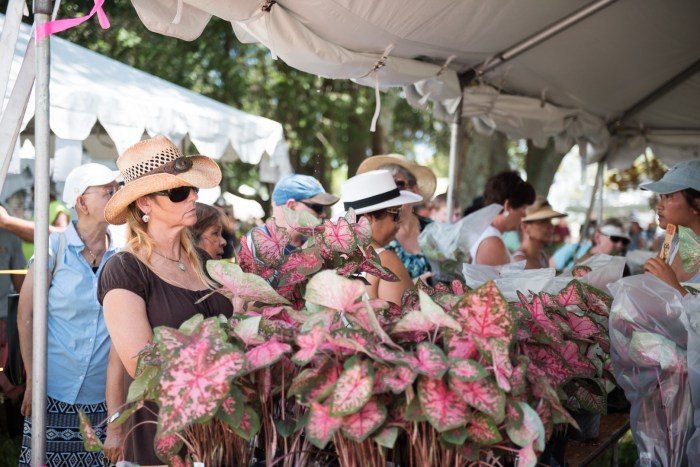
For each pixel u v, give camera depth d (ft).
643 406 6.14
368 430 4.09
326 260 5.71
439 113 14.40
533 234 15.14
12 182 21.09
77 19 6.78
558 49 13.28
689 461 5.81
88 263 9.44
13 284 14.51
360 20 9.17
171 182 6.35
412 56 11.36
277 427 4.75
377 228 8.13
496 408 4.03
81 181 9.52
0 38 7.30
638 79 15.38
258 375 4.69
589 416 7.23
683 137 17.54
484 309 4.33
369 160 15.20
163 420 4.06
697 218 8.80
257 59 39.83
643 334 5.99
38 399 7.07
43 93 6.95
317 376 4.30
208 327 4.46
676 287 7.41
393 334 4.59
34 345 7.08
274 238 5.83
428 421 4.23
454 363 4.10
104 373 9.33
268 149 19.33
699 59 14.80
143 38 37.06
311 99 41.16
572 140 17.01
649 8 12.23
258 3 8.17
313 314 4.67
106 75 16.22
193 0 7.57
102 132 19.27
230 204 25.26
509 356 4.60
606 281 7.59
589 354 6.28
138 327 6.07
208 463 4.75
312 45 8.98
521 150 53.78
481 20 10.57
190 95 18.26
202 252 7.41
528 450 4.17
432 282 12.66
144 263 6.36
